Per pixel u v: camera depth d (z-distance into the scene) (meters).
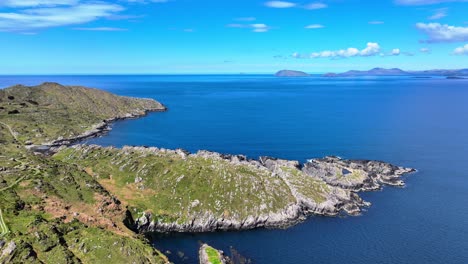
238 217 106.12
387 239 96.12
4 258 72.94
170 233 101.56
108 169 130.25
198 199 111.38
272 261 86.44
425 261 86.00
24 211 91.25
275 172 135.62
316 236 98.62
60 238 82.12
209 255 85.81
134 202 110.06
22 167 121.19
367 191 130.25
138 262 77.12
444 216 109.19
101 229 89.12
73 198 105.06
